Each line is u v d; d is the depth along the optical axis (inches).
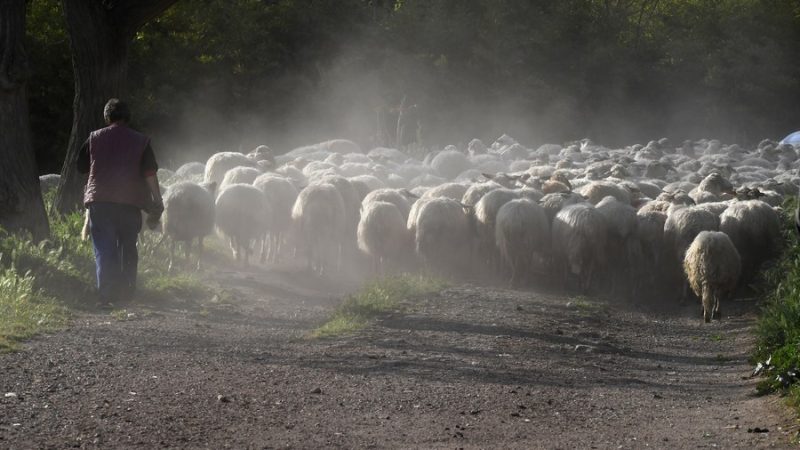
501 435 288.0
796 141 1935.3
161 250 624.7
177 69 1952.5
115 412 291.1
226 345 408.5
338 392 332.2
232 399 314.3
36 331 403.5
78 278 510.3
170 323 453.4
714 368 436.8
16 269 486.9
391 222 654.5
